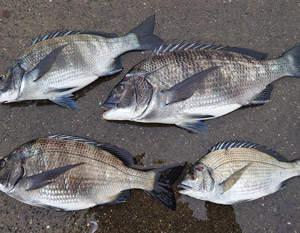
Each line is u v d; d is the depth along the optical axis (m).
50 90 0.84
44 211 0.86
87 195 0.81
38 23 0.90
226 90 0.85
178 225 0.87
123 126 0.88
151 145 0.88
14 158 0.81
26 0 0.90
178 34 0.92
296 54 0.90
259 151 0.87
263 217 0.88
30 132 0.87
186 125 0.87
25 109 0.88
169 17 0.92
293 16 0.94
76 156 0.82
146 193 0.87
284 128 0.91
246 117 0.90
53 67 0.83
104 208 0.86
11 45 0.89
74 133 0.88
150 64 0.83
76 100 0.88
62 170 0.80
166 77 0.83
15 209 0.85
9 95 0.83
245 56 0.87
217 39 0.92
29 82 0.83
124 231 0.86
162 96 0.82
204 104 0.84
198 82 0.83
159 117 0.84
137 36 0.89
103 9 0.91
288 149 0.90
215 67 0.84
